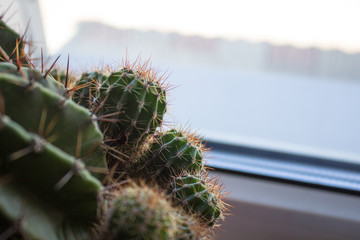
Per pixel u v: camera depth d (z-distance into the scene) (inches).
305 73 25.8
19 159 5.8
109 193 6.9
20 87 6.1
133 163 8.7
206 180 9.1
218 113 23.2
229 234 16.1
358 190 15.0
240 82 26.0
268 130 22.3
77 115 6.6
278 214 15.8
